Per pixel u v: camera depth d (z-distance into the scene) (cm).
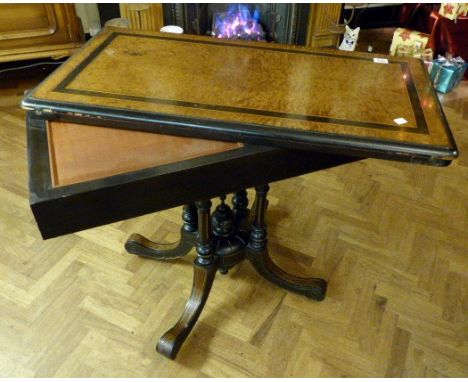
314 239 139
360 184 164
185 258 131
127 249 129
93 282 122
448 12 229
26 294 118
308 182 164
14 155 170
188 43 100
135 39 100
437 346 110
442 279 128
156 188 67
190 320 107
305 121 71
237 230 114
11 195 151
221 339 109
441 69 224
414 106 78
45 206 60
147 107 73
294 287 117
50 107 73
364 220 148
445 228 146
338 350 108
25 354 104
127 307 116
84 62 87
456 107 218
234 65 91
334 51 101
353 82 86
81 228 66
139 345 108
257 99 78
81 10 227
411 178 169
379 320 116
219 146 71
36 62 235
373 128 71
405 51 253
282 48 101
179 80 83
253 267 123
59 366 102
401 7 293
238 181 74
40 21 188
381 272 129
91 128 74
